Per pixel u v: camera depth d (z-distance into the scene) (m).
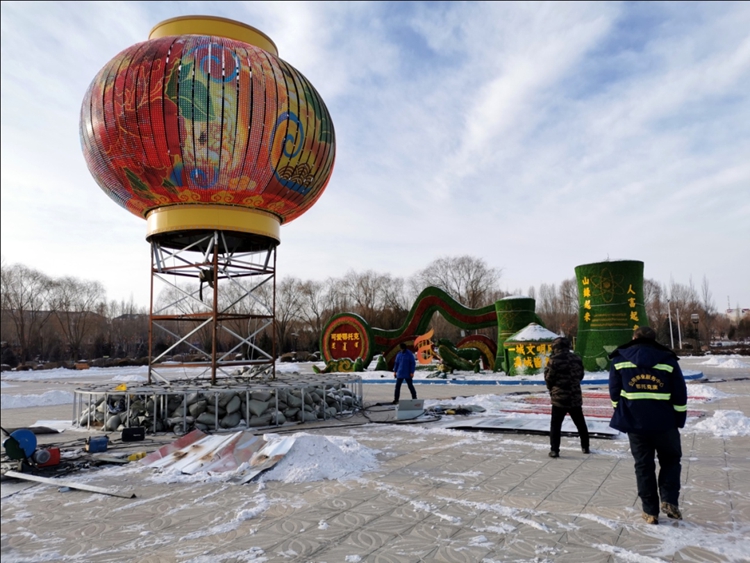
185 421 10.50
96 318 62.38
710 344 56.97
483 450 8.30
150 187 11.58
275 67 11.71
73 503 5.82
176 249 14.35
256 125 11.15
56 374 37.66
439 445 8.77
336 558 4.20
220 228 11.84
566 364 7.77
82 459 7.94
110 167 11.45
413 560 4.15
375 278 65.81
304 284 66.31
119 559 4.26
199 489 6.25
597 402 14.09
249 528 4.91
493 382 21.86
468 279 62.62
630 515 5.14
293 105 11.62
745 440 8.66
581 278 22.39
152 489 6.31
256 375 14.58
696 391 15.95
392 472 6.91
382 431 10.31
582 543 4.45
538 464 7.32
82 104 11.77
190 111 10.75
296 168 12.00
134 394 10.78
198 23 12.33
